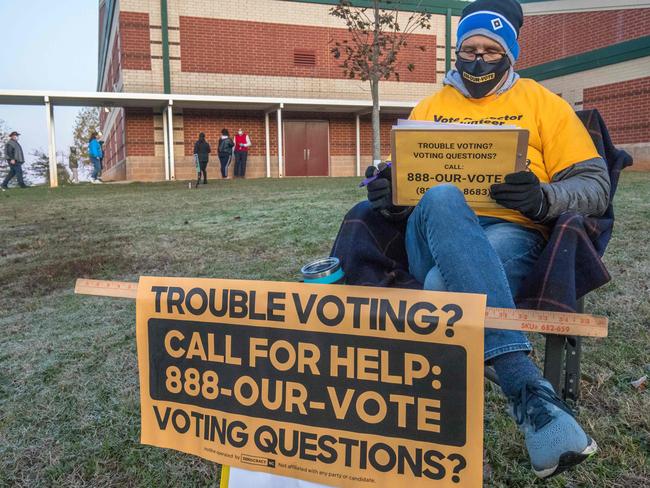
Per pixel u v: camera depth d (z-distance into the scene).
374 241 2.01
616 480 1.78
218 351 1.45
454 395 1.26
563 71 16.47
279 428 1.40
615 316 3.06
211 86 18.86
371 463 1.33
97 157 19.39
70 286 4.50
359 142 20.97
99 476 2.01
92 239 6.35
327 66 20.05
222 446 1.46
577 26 15.84
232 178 18.39
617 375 2.44
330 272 1.56
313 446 1.37
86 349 3.14
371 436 1.33
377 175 2.00
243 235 5.90
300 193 9.97
